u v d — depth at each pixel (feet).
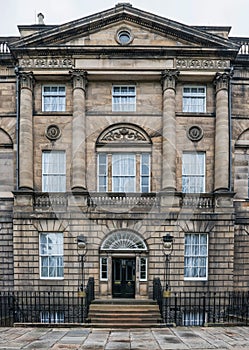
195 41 75.46
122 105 77.46
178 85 77.51
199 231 71.51
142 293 70.90
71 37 75.66
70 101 76.74
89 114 75.10
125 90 78.07
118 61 75.20
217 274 71.05
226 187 72.95
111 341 45.78
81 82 74.79
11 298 69.21
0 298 66.80
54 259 71.97
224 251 71.36
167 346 43.24
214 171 75.25
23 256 70.95
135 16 75.51
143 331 52.16
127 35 76.64
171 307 68.85
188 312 69.72
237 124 77.61
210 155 76.28
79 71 74.64
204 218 71.36
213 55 75.46
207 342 45.21
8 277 73.36
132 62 75.20
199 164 76.07
